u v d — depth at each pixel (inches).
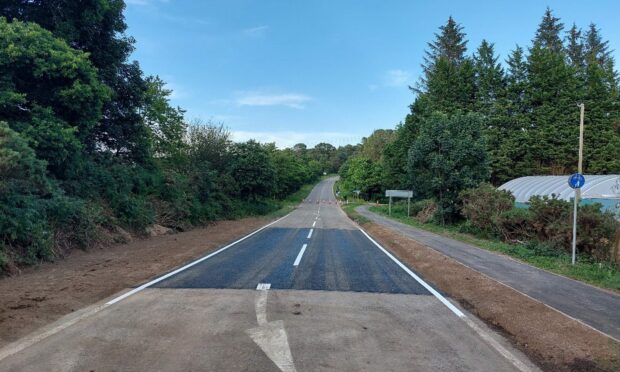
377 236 850.8
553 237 636.1
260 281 345.7
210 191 1279.5
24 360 174.6
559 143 1804.9
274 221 1344.7
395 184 2466.8
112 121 866.8
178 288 314.0
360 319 243.3
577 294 335.0
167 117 1269.7
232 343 198.1
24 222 410.6
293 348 193.6
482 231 878.4
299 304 272.8
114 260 450.6
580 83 1863.9
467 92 2033.7
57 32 627.5
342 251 573.6
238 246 612.4
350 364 177.3
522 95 1889.8
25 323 223.1
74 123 603.2
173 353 184.2
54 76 536.4
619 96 1811.0
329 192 4719.5
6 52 486.6
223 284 331.0
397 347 199.5
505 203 852.0
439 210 1163.3
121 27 766.5
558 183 1055.0
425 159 1162.0
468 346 204.7
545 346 207.8
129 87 842.2
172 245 601.0
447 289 339.3
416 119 2114.9
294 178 3368.6
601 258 581.6
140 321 229.6
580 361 190.5
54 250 459.5
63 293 289.6
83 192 643.5
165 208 882.1
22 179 441.1
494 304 283.7
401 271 417.7
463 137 1136.2
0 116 514.6
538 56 1846.7
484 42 2037.4
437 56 2461.9
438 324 239.5
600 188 879.1
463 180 1099.3
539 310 270.8
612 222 597.0
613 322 254.7
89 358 177.6
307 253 541.3
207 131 1617.9
